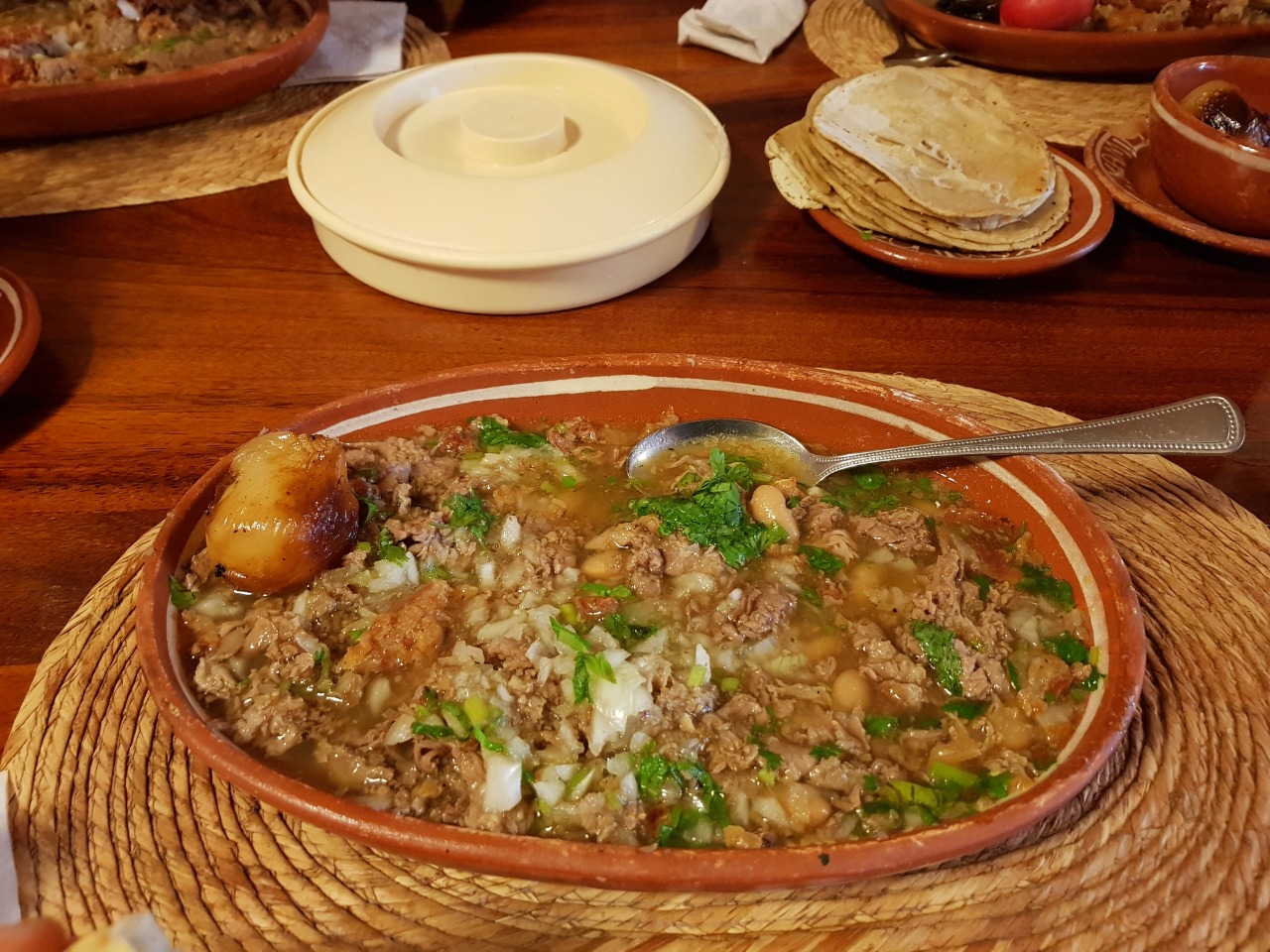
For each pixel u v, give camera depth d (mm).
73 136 566
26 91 503
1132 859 250
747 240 499
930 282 470
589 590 307
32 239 488
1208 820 258
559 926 242
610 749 269
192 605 296
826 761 266
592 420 361
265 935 239
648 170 439
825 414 348
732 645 297
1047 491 311
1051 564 310
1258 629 304
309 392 405
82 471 365
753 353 426
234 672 283
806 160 481
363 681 284
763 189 535
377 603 305
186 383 408
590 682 275
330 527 302
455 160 470
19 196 516
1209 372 417
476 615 299
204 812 260
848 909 244
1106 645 279
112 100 518
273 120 586
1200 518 340
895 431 342
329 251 466
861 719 281
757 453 352
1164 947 236
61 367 413
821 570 318
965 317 448
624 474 347
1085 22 613
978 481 333
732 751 268
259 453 303
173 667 266
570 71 515
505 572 315
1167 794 262
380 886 248
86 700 282
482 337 437
